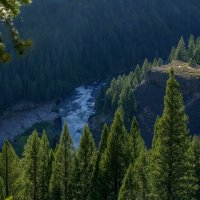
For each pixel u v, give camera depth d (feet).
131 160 164.55
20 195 181.06
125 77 467.11
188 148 134.41
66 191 180.65
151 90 414.62
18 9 40.01
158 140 134.21
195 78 390.83
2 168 177.06
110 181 163.43
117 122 163.12
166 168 133.80
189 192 139.23
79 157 174.91
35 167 182.39
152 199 137.08
